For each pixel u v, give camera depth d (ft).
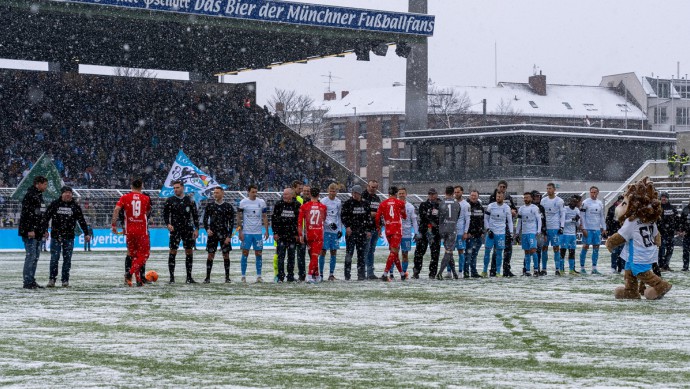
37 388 25.12
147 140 199.52
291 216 73.61
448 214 77.77
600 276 83.25
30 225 65.57
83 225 68.49
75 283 72.28
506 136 226.79
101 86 203.62
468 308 50.08
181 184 72.33
